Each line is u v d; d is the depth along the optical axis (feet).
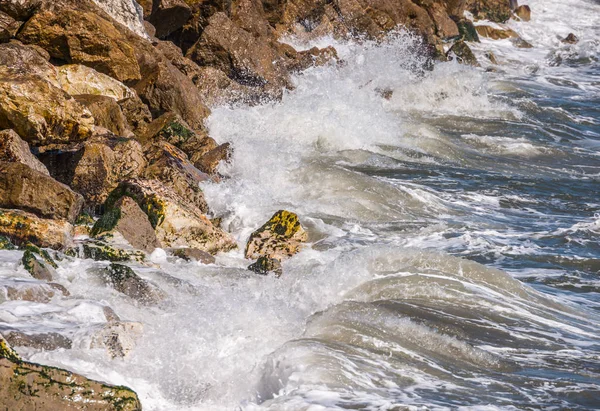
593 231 97.45
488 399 52.39
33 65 98.37
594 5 314.96
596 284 81.20
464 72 176.86
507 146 143.02
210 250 82.99
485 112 167.73
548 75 222.89
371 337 60.23
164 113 112.88
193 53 146.51
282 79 150.41
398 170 121.90
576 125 167.73
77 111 90.68
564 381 56.34
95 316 57.52
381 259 74.54
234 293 67.82
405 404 49.21
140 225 78.07
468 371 57.16
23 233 72.38
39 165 83.97
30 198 75.66
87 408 45.78
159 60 120.98
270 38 168.45
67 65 106.42
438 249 89.66
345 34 194.70
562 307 72.54
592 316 71.46
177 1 146.82
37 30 108.06
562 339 64.49
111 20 119.85
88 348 53.16
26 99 88.17
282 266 78.84
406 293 70.13
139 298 64.03
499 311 68.49
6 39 108.06
